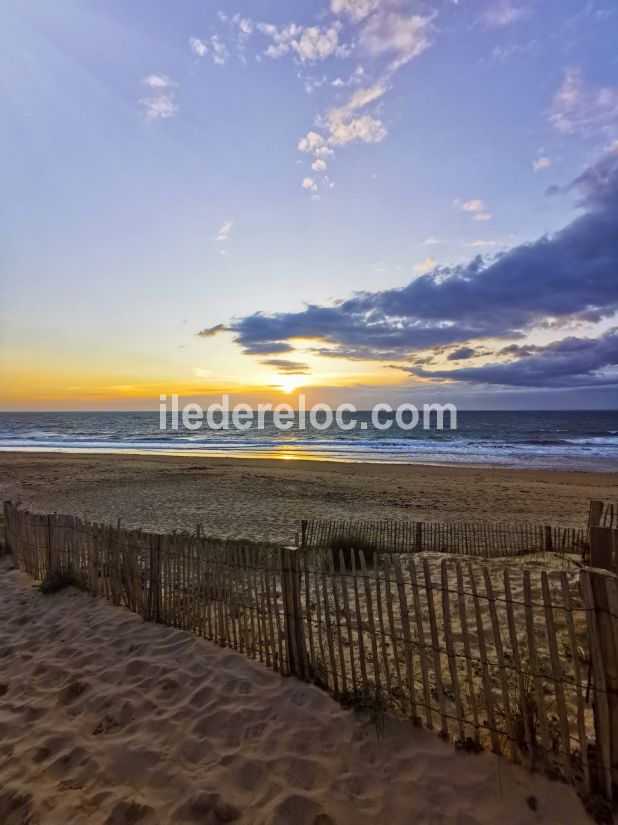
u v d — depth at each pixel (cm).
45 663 411
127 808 249
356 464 2722
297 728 300
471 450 3762
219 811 244
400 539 857
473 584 278
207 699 339
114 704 341
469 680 274
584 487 1875
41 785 268
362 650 317
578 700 239
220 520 1223
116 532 533
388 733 286
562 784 238
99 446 4419
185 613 450
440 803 239
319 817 236
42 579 648
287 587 362
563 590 249
